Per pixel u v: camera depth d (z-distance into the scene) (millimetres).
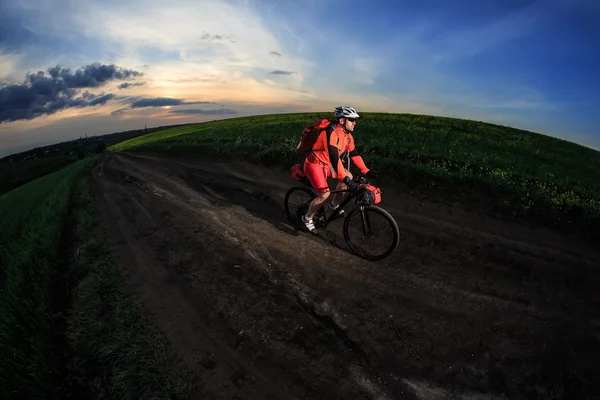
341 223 6336
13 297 4523
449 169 8562
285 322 3928
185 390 3121
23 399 3105
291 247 5625
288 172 10266
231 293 4520
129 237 6621
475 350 3436
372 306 4141
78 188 11781
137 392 3133
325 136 4902
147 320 4098
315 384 3156
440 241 5598
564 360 3252
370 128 19422
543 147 17969
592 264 4754
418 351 3461
